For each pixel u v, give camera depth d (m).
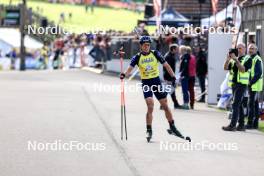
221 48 54.88
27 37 125.06
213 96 55.50
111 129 38.25
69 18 185.75
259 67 40.06
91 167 27.09
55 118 42.88
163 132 37.59
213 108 53.25
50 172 25.97
